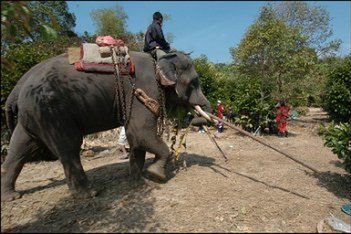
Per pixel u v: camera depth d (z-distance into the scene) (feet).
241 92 42.88
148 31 21.36
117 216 16.01
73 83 17.07
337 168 25.35
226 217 16.02
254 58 52.11
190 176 21.02
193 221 15.56
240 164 24.86
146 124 18.69
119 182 20.22
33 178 24.00
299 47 52.95
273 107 42.24
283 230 15.30
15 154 18.22
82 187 17.74
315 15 59.67
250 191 19.01
